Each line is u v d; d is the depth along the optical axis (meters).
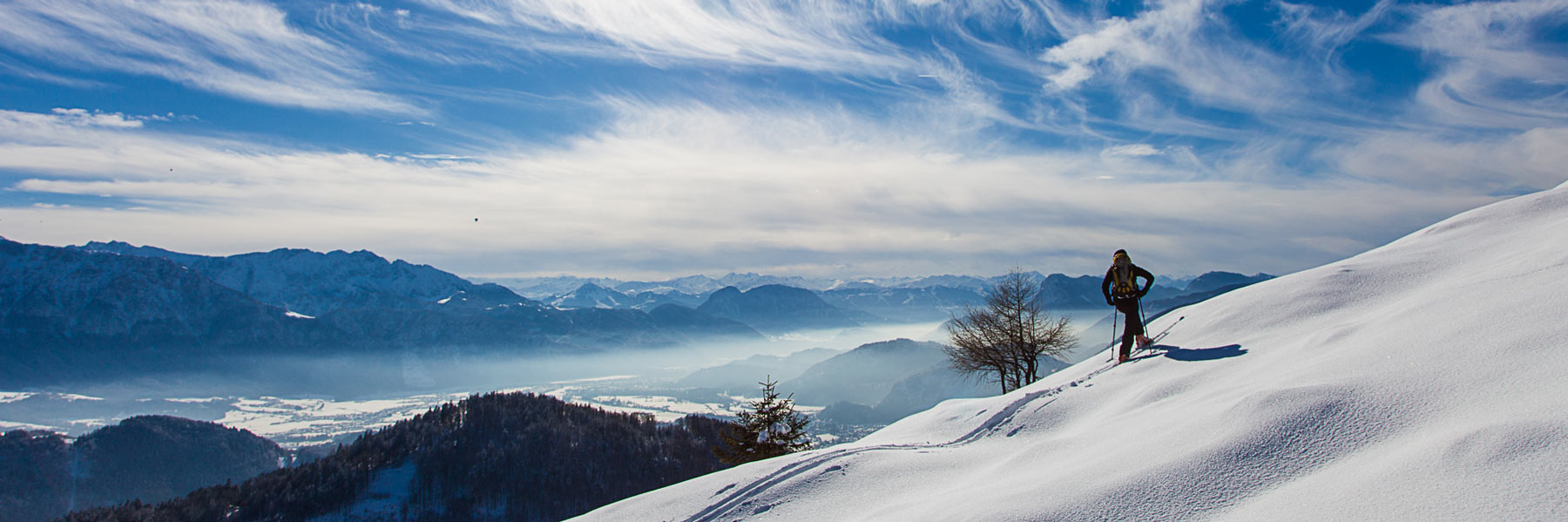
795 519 7.98
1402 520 4.47
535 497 108.81
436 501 108.44
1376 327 8.98
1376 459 5.49
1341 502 4.96
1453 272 10.90
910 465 8.89
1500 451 4.80
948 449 9.63
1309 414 6.45
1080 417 9.84
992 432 10.13
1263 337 10.75
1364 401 6.50
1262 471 5.88
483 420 132.38
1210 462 6.14
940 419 11.23
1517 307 7.57
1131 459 6.83
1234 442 6.32
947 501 7.23
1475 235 12.73
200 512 105.25
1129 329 12.77
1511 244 11.29
